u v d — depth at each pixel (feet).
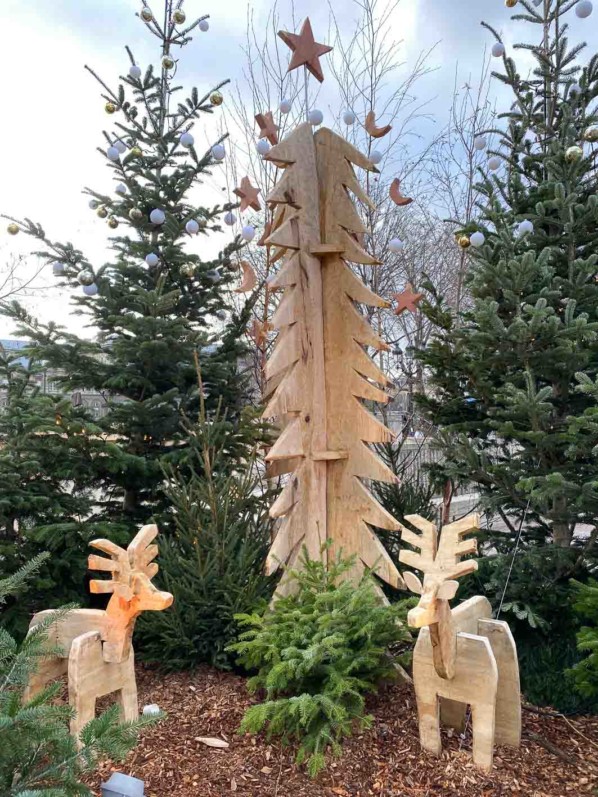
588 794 8.20
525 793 8.16
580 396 13.19
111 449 13.64
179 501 12.98
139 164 17.51
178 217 17.95
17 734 5.77
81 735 6.15
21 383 14.84
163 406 15.56
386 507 15.88
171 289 17.70
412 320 29.50
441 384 13.96
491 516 14.28
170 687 11.29
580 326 11.37
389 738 9.39
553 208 13.62
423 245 30.55
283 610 10.44
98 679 8.86
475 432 14.07
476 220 16.93
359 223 12.19
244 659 10.73
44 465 13.87
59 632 9.21
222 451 15.05
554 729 10.16
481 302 12.32
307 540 12.33
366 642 9.96
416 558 8.67
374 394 12.14
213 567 12.08
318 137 12.53
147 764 8.65
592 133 12.48
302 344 12.37
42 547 12.88
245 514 13.61
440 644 8.33
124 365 16.17
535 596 11.83
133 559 9.14
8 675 6.63
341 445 12.50
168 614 11.83
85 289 15.37
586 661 8.93
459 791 8.14
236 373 18.29
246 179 12.86
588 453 11.43
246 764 8.75
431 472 14.17
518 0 15.01
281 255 13.84
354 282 12.31
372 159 12.05
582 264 12.21
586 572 12.32
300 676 9.14
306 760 8.77
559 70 14.64
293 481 12.21
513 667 9.32
